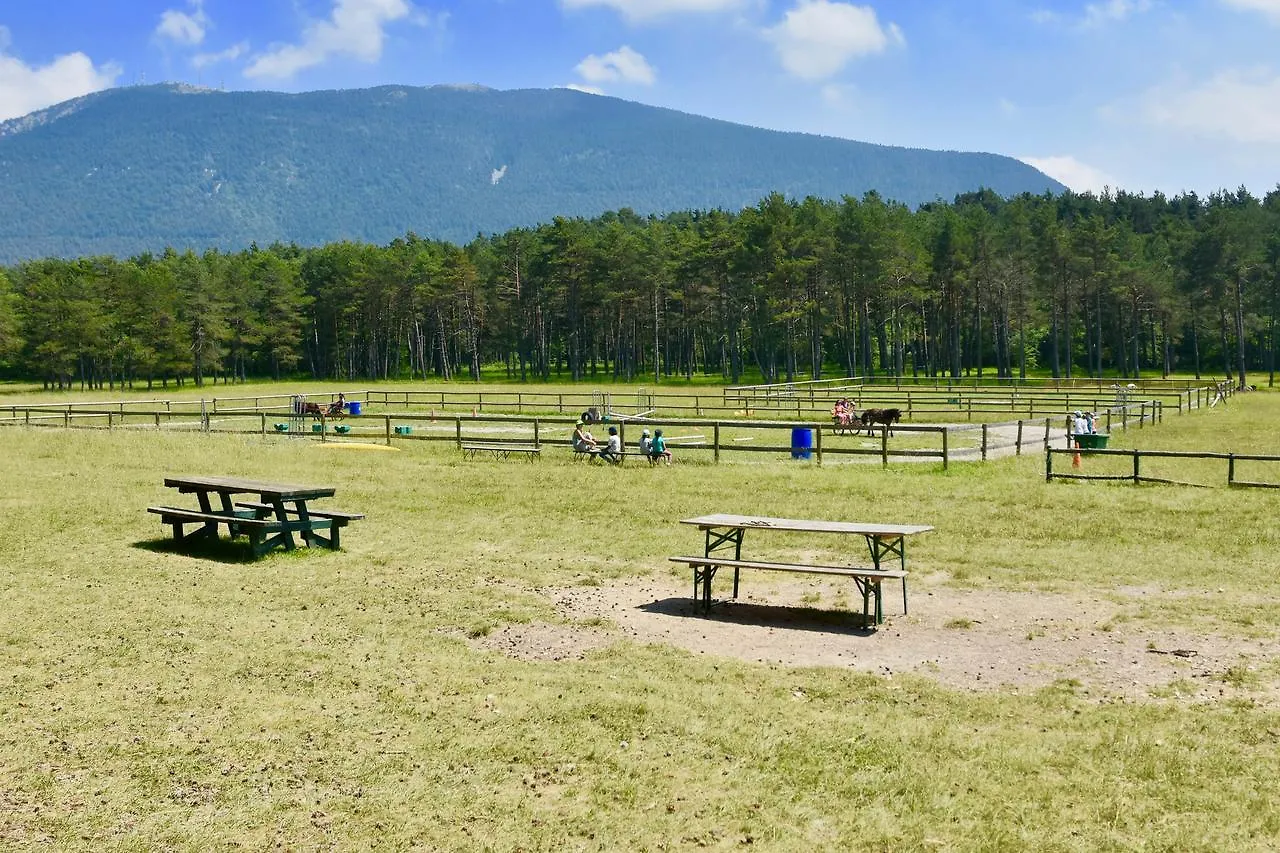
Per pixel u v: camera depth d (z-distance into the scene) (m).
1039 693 8.11
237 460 25.02
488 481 21.17
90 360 101.94
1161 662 8.91
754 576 12.64
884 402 49.69
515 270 111.56
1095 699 7.98
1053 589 11.71
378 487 20.36
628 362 106.25
